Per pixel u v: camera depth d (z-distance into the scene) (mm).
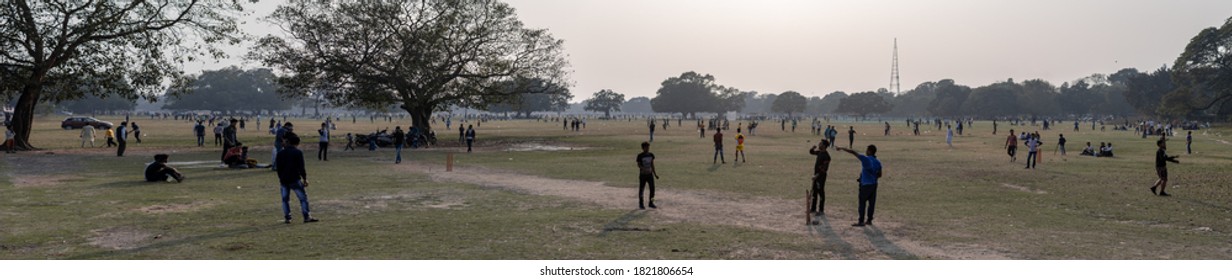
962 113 175875
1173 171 22750
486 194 15391
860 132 71812
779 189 16703
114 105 187750
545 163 25547
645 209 12961
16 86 30484
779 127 92938
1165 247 9500
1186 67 96812
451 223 11047
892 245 9477
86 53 31438
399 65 41188
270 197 14383
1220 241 10023
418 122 43875
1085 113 179500
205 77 191375
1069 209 13375
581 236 9938
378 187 16781
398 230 10336
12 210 12180
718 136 25922
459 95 44594
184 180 17766
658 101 198250
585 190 16344
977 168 23406
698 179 19266
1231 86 92312
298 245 9078
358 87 42125
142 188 15859
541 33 46062
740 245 9359
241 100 190250
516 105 51281
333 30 39844
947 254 8883
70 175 19047
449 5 42062
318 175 20062
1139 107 132625
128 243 9156
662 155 30781
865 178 11094
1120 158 30047
